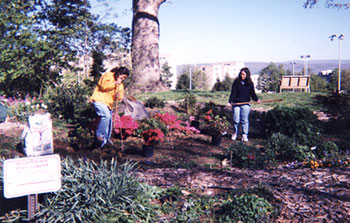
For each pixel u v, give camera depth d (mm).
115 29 13992
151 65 17484
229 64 122250
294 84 19984
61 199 3383
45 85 11531
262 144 8312
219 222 3607
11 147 6355
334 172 5090
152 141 6613
